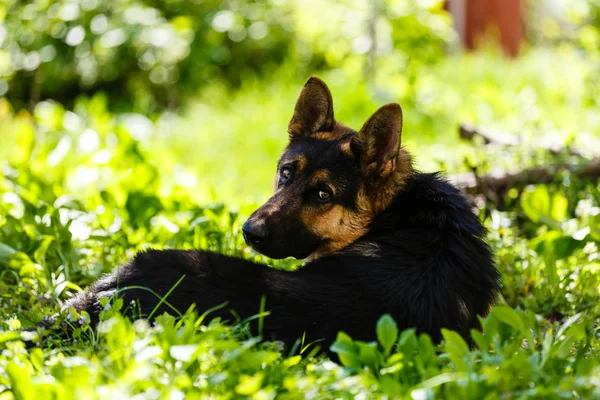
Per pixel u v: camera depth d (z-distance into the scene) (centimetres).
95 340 580
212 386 498
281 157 704
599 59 1806
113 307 564
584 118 1520
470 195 1047
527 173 1062
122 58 1964
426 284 599
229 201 1177
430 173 688
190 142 1580
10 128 1645
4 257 802
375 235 655
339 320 573
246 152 1520
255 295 578
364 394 496
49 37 1878
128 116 1694
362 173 661
